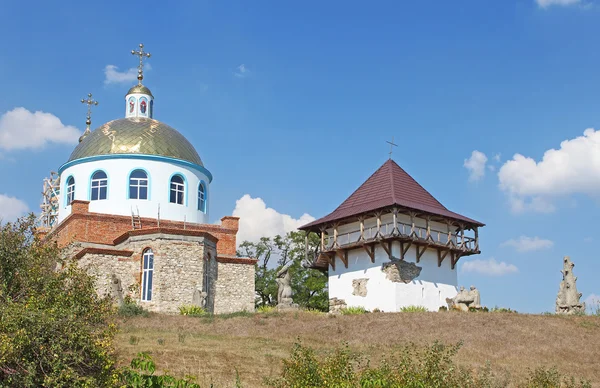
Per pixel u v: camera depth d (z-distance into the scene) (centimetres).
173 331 3102
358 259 4472
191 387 1717
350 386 1611
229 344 2789
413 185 4738
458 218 4509
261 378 2158
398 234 4162
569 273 3941
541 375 2105
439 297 4438
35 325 1518
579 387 2175
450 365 1973
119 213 4372
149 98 5022
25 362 1498
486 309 4009
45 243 1944
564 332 3259
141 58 5169
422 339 3070
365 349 2831
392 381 1673
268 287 5956
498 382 2169
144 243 3938
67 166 4609
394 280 4203
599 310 3828
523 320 3478
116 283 3659
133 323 3241
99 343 1581
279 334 3138
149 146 4538
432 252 4484
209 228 4506
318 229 4822
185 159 4647
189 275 3912
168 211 4491
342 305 4488
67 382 1531
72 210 4212
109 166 4456
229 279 4238
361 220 4425
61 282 1761
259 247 6181
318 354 2623
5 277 1766
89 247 3984
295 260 6094
